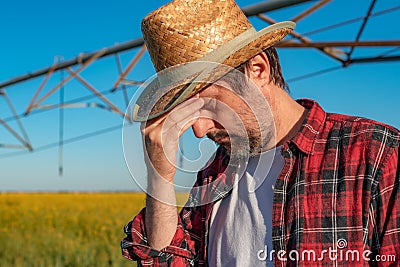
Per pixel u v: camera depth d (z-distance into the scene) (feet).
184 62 5.31
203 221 6.40
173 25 5.42
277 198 5.29
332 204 5.02
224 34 5.32
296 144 5.32
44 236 38.68
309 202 5.13
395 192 4.83
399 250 4.71
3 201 71.51
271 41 5.32
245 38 5.31
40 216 51.72
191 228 6.53
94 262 29.81
